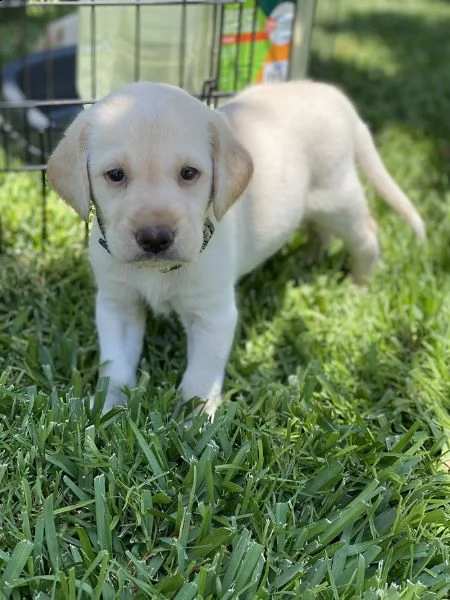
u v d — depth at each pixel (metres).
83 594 0.36
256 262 0.54
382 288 0.64
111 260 0.46
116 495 0.41
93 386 0.51
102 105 0.41
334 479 0.42
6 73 0.89
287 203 0.53
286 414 0.48
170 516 0.40
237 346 0.56
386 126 0.95
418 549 0.40
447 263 0.66
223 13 0.63
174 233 0.39
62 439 0.43
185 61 0.69
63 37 0.91
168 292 0.47
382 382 0.53
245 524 0.40
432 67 1.17
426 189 0.80
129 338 0.51
